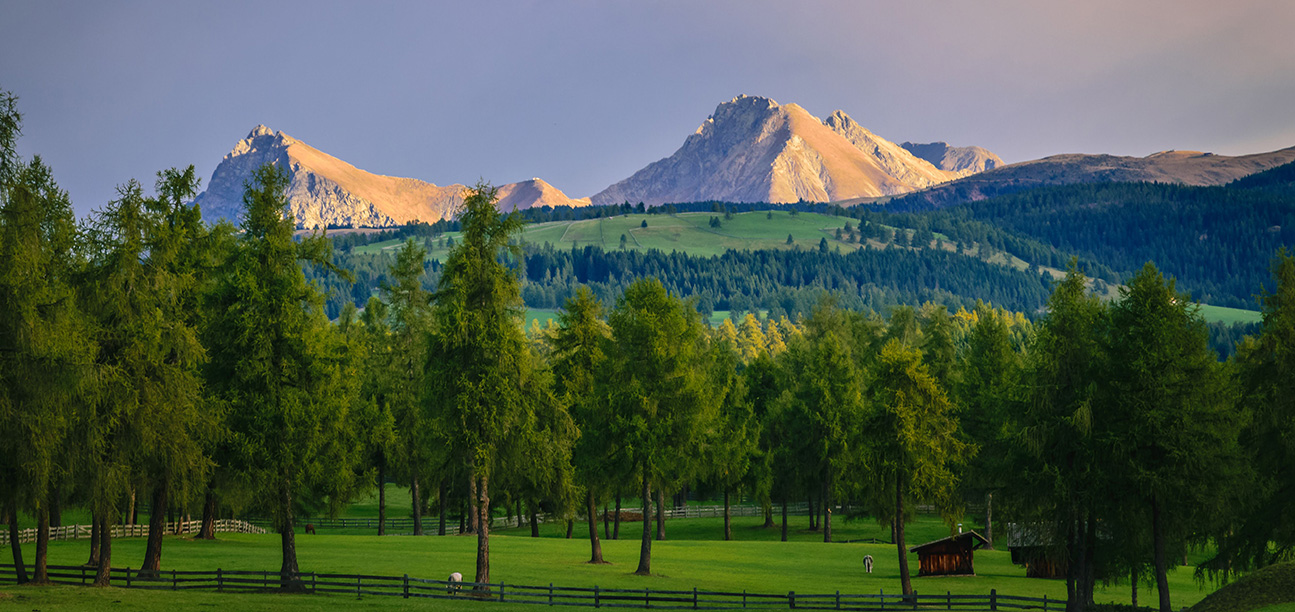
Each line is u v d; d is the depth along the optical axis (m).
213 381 52.53
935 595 59.78
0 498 47.53
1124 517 50.81
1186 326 50.50
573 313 73.62
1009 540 80.38
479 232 54.75
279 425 51.94
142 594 49.97
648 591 57.47
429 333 54.12
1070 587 53.78
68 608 43.91
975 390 84.50
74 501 57.34
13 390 42.16
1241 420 50.97
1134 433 49.25
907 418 62.41
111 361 47.50
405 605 51.94
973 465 64.50
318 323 56.94
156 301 48.88
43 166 43.56
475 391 52.69
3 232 40.59
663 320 68.56
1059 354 52.28
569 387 70.56
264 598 51.84
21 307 40.78
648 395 67.00
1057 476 50.97
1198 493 48.25
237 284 51.78
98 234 48.03
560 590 59.16
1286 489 53.03
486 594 55.91
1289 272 53.78
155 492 54.31
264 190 53.91
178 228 50.44
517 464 55.66
